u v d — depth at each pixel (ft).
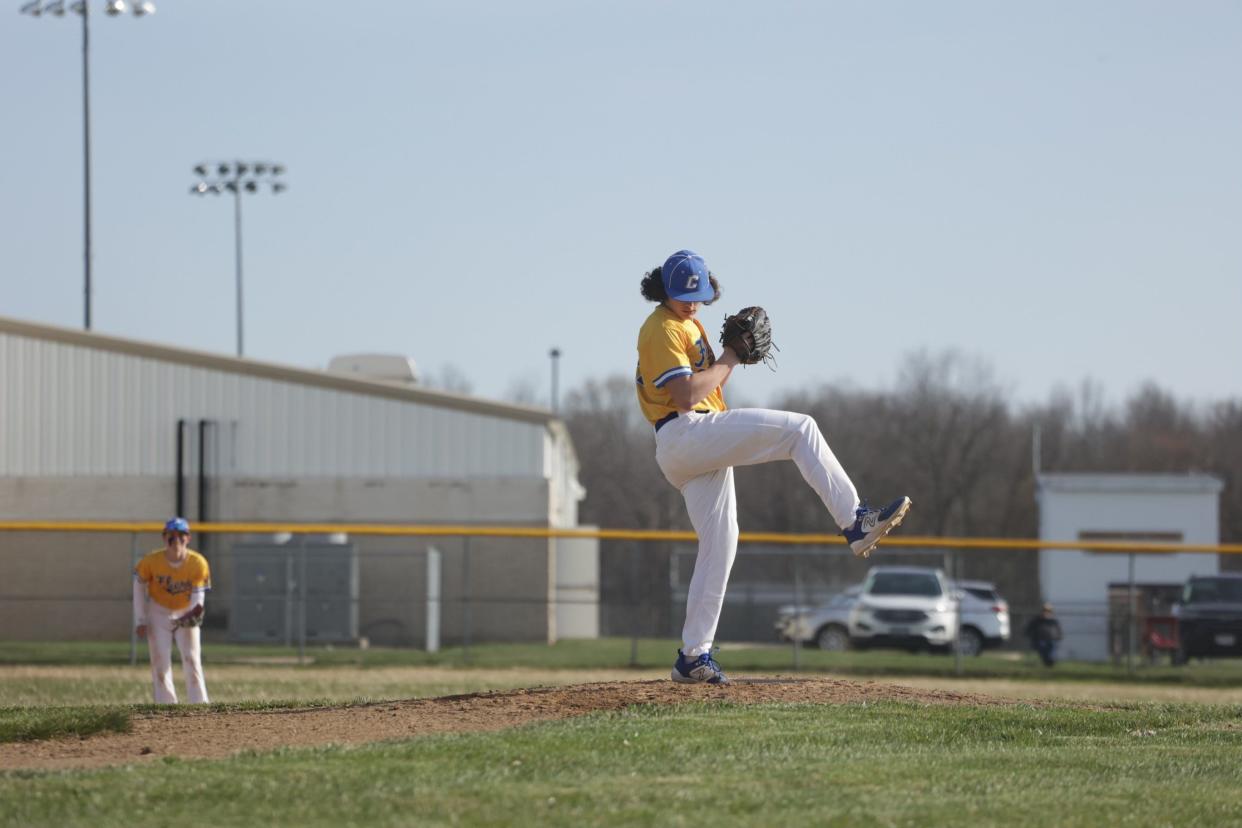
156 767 76.33
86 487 363.76
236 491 364.79
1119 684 254.47
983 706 104.06
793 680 109.09
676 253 93.50
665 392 93.66
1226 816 71.26
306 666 261.03
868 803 70.69
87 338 364.79
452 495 364.38
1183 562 386.93
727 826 65.10
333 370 422.41
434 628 318.04
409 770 75.00
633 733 85.20
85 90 459.32
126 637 347.15
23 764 80.94
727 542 99.04
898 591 349.20
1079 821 68.64
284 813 66.03
